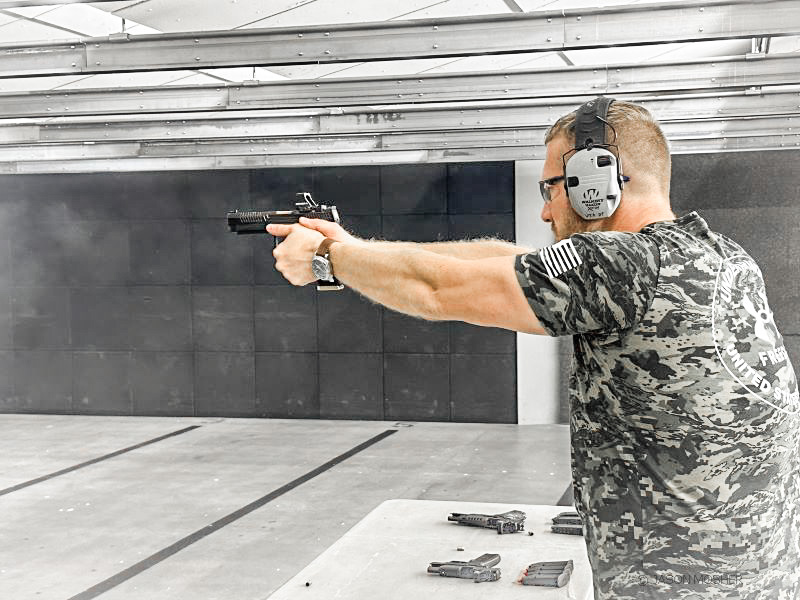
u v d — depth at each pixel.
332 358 8.79
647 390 1.02
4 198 9.31
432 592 1.98
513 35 3.75
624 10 3.62
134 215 9.10
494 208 8.41
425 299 1.06
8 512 5.73
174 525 5.41
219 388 9.03
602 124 1.10
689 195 7.92
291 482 6.41
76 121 6.64
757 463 1.03
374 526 2.50
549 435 7.89
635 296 0.99
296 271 1.22
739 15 3.51
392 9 4.46
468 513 2.57
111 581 4.44
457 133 7.11
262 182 8.87
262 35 4.00
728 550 1.03
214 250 8.97
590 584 2.03
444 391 8.58
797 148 7.27
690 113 5.63
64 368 9.31
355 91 5.04
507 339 8.43
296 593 1.98
